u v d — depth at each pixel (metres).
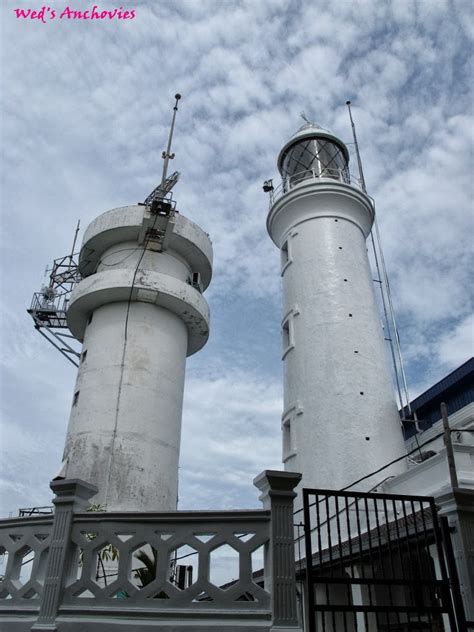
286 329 25.69
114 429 20.03
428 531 9.63
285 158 30.69
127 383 20.95
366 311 23.78
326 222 26.06
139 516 7.57
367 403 21.14
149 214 22.97
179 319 23.73
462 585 8.00
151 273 22.55
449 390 23.27
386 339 26.20
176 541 7.35
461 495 8.54
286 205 27.11
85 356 22.19
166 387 21.73
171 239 23.95
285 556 6.95
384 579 7.59
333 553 12.60
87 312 23.52
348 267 24.81
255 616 6.72
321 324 23.25
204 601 6.96
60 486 8.02
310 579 7.29
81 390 21.27
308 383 22.19
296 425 21.73
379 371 22.31
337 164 29.22
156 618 6.90
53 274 28.11
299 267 25.48
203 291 26.83
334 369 21.89
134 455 19.80
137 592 7.16
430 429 22.56
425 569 11.23
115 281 22.14
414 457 22.02
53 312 26.91
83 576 7.37
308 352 22.92
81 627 6.96
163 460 20.42
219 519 7.36
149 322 22.44
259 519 7.26
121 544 7.48
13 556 8.09
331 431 20.55
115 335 21.95
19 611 7.46
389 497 8.18
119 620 6.95
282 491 7.35
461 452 14.68
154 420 20.78
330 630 13.09
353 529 17.59
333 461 19.91
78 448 19.83
